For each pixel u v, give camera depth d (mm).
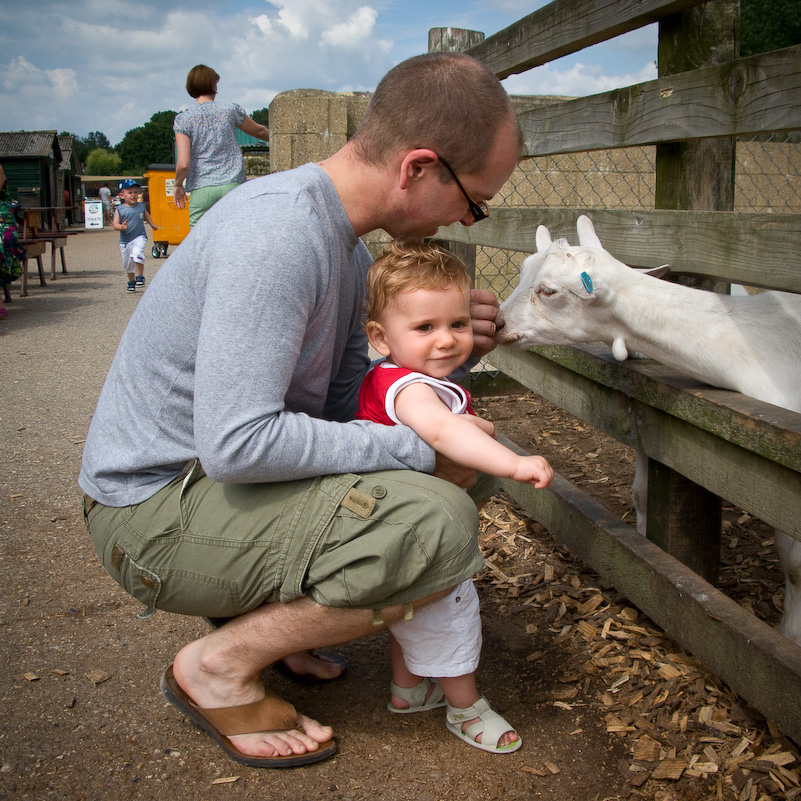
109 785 1788
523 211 3344
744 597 2660
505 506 3391
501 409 4832
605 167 7066
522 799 1752
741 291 3285
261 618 1747
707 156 2529
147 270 14562
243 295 1530
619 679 2184
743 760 1854
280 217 1567
